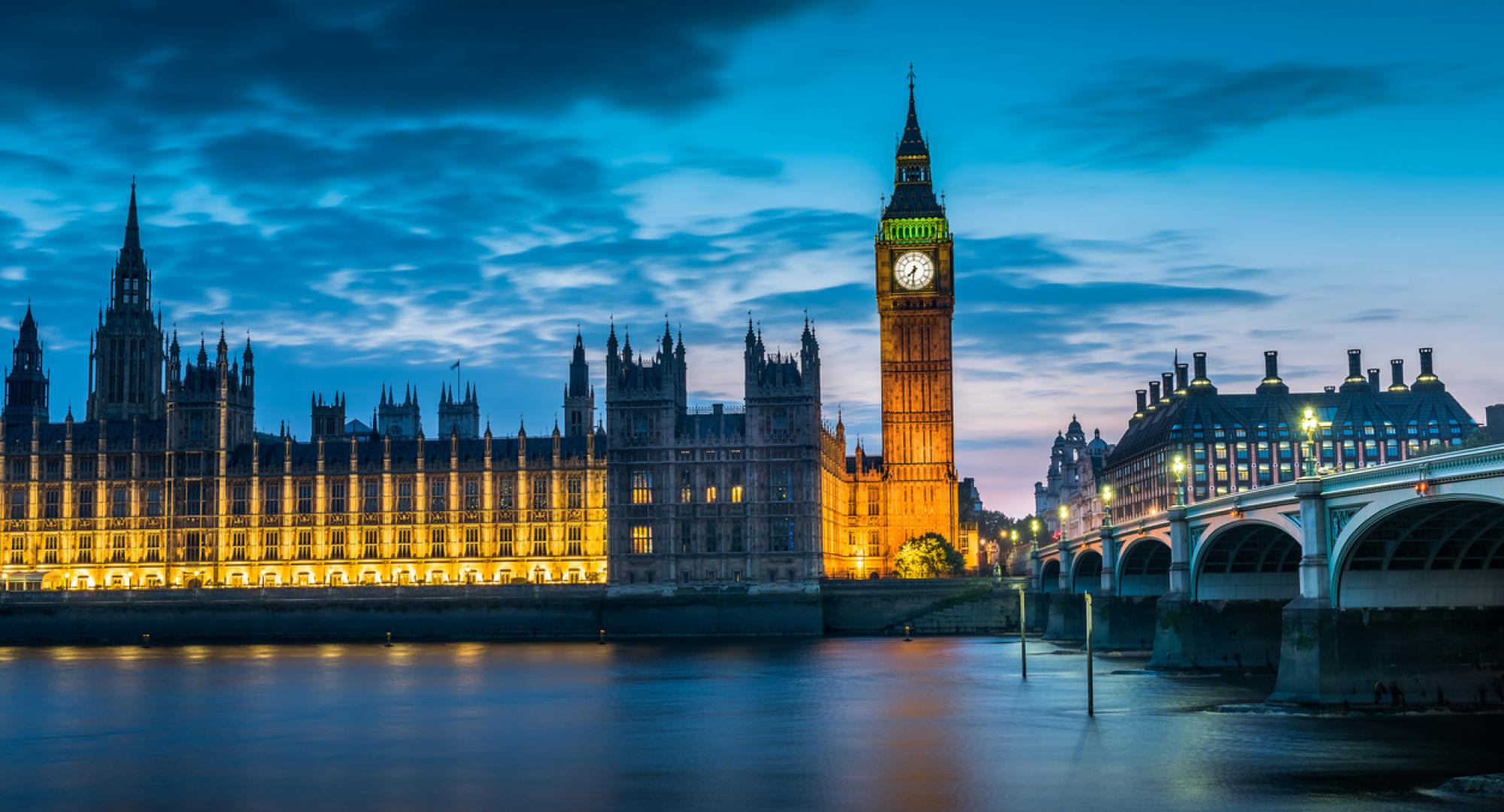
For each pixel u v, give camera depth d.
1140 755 87.00
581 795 77.44
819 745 94.00
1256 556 134.75
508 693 129.00
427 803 75.69
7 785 82.00
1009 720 104.31
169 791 79.81
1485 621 102.94
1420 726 95.62
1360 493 96.94
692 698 123.19
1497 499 82.00
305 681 143.00
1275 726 96.94
